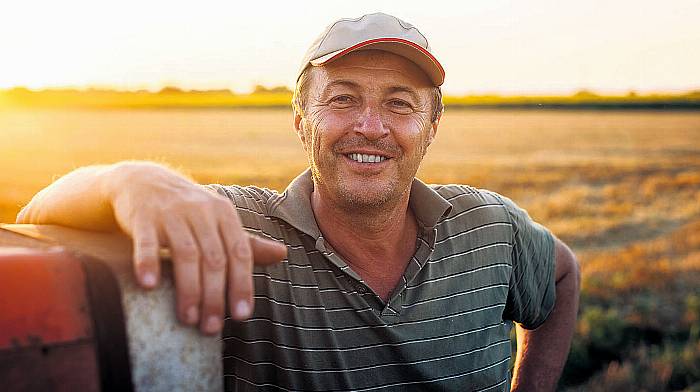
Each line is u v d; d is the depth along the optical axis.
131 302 0.83
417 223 2.06
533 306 2.34
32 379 0.76
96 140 63.47
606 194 30.84
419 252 1.97
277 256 0.95
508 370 2.21
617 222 22.92
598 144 61.16
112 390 0.81
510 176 37.59
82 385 0.78
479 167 42.19
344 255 1.98
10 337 0.75
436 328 1.94
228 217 0.90
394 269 2.00
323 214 1.99
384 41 1.88
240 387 1.82
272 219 1.87
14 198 26.95
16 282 0.76
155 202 0.89
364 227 1.96
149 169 0.99
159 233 0.87
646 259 15.58
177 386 0.85
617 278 12.11
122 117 99.88
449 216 2.05
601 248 18.86
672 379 7.09
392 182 1.94
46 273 0.78
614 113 118.06
